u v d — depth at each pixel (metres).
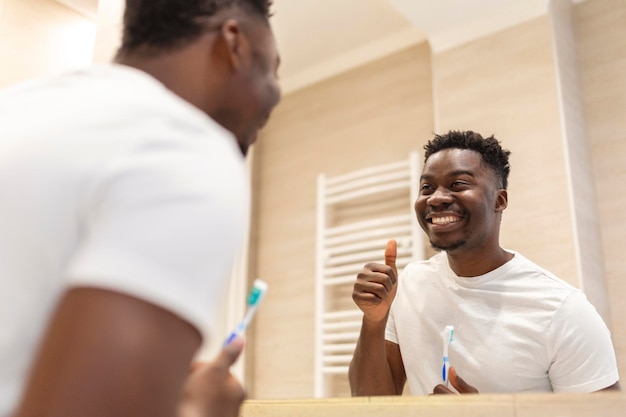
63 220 0.33
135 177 0.33
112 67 0.43
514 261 1.13
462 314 1.10
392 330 1.21
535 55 1.74
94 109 0.36
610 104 1.78
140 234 0.31
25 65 1.16
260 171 2.53
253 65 0.46
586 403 0.69
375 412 0.83
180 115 0.38
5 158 0.35
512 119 1.74
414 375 1.13
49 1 1.22
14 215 0.34
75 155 0.34
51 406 0.29
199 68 0.44
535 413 0.72
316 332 2.08
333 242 2.14
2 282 0.33
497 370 1.03
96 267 0.30
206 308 0.33
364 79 2.28
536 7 1.76
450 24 1.90
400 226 1.99
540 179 1.66
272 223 2.43
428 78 2.09
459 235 1.09
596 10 1.86
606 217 1.72
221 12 0.45
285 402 0.92
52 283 0.34
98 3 1.27
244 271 2.33
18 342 0.34
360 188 2.14
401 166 2.04
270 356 2.27
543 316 1.03
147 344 0.30
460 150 1.14
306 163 2.38
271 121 2.55
